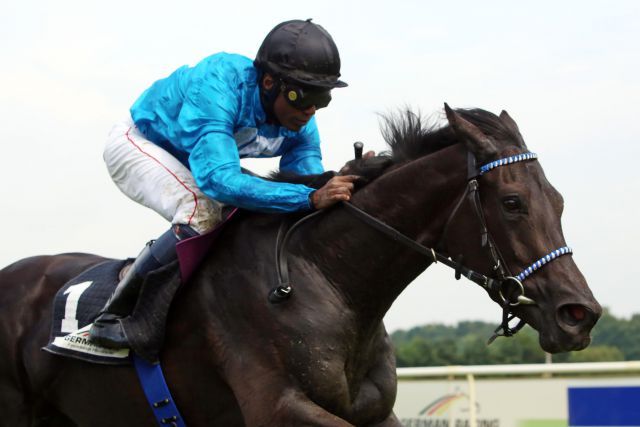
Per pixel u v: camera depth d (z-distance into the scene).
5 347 5.48
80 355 4.98
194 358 4.71
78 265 5.58
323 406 4.39
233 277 4.64
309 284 4.54
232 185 4.51
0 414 5.53
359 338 4.59
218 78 4.74
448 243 4.42
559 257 4.09
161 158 4.94
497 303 4.29
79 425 5.25
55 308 5.24
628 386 7.42
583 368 7.67
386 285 4.58
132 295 4.81
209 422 4.76
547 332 4.06
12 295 5.59
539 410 7.92
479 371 8.30
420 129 4.68
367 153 4.84
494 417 8.17
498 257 4.21
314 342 4.39
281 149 5.34
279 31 4.84
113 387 4.99
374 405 4.67
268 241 4.67
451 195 4.40
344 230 4.59
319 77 4.79
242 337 4.54
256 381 4.43
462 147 4.41
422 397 8.77
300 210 4.61
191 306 4.72
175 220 4.77
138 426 4.96
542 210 4.15
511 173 4.22
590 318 3.98
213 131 4.63
